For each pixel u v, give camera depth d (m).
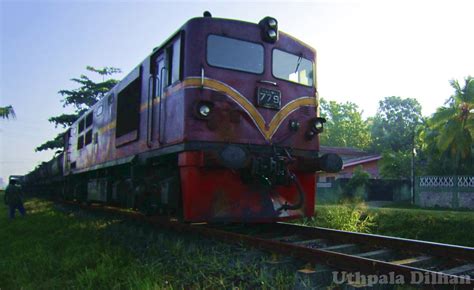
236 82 7.35
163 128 7.79
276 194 7.66
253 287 4.84
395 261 5.63
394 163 31.67
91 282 5.29
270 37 7.80
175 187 7.41
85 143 15.04
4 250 7.91
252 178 7.23
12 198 14.77
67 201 19.66
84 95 36.56
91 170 13.74
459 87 25.12
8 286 5.53
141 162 8.78
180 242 6.95
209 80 7.09
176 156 7.67
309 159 7.77
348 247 6.43
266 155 7.23
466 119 24.67
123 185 10.24
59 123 36.16
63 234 9.30
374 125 54.00
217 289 4.87
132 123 9.57
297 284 4.67
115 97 11.23
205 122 6.95
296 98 8.14
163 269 5.83
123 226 9.55
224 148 6.45
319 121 8.32
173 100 7.44
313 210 8.28
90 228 9.98
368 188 27.02
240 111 7.29
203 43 7.16
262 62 7.75
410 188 27.42
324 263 5.21
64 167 19.78
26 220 13.28
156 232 8.31
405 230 13.23
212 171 7.02
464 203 22.55
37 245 7.79
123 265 6.18
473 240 12.39
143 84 9.09
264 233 8.11
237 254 6.02
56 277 5.80
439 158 26.06
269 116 7.62
